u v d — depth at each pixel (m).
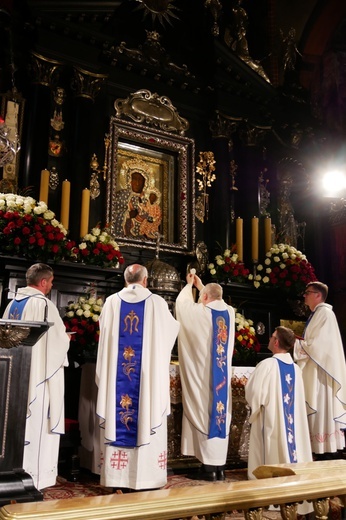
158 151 8.10
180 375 5.10
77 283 6.48
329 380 5.47
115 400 4.34
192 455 4.95
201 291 5.34
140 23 8.44
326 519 2.17
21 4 7.24
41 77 7.11
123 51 7.89
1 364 3.24
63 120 7.32
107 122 7.58
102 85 7.62
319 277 9.85
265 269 8.05
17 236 5.79
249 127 8.95
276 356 4.81
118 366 4.42
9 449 3.17
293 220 9.50
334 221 9.96
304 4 10.58
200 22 9.11
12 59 7.04
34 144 6.82
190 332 5.05
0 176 6.58
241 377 5.66
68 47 7.34
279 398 4.63
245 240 8.48
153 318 4.52
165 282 6.74
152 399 4.34
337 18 10.55
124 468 4.24
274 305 8.37
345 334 9.53
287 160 9.66
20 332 3.22
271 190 9.30
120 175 7.66
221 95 8.73
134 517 1.74
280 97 9.93
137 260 7.51
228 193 8.50
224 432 4.93
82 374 5.38
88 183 7.12
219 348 5.05
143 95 8.02
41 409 4.06
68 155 7.20
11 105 6.80
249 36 10.42
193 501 1.87
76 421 5.17
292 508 2.11
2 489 3.03
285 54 10.37
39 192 6.67
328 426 5.40
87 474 5.11
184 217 7.95
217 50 8.68
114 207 7.40
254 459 4.64
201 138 8.64
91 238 6.46
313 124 10.16
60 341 4.15
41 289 4.38
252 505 1.98
